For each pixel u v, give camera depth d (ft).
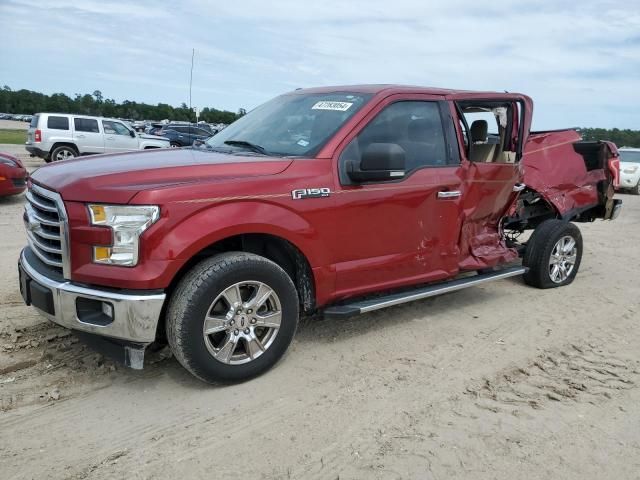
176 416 10.96
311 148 13.52
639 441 10.67
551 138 21.52
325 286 13.29
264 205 11.95
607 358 14.57
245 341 12.11
